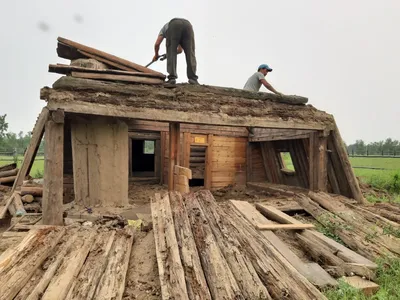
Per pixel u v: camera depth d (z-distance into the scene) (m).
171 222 4.55
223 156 11.70
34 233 4.34
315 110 8.06
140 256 4.13
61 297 2.89
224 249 3.91
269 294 3.21
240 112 7.01
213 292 3.09
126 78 6.29
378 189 11.67
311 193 7.40
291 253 4.35
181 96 6.58
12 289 2.94
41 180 8.53
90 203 6.39
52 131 5.35
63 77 5.57
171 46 6.88
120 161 6.52
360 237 5.17
